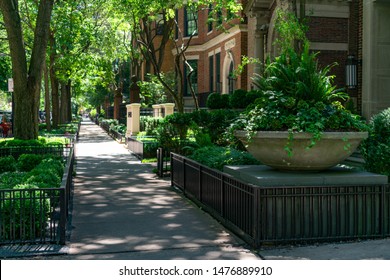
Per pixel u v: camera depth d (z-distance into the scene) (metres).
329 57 18.56
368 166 8.29
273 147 6.84
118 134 33.38
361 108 17.14
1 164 12.11
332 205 6.80
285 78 7.34
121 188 12.11
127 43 38.62
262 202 6.53
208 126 15.55
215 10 22.73
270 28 21.45
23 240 6.65
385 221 6.92
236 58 28.31
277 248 6.48
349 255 6.04
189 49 36.69
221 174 7.99
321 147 6.66
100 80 38.41
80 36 26.50
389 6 16.53
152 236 7.18
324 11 18.47
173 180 12.47
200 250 6.43
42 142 16.34
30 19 26.86
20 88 16.59
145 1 21.50
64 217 6.68
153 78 36.59
